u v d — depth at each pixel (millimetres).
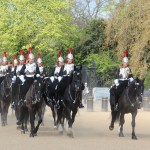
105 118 39750
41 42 68562
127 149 21188
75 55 73688
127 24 53719
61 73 27828
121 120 26531
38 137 25984
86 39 73000
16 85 29328
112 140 24641
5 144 22734
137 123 35688
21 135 27047
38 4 69250
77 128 31734
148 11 51625
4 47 68875
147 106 48719
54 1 69750
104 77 69875
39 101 25922
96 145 22453
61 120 27984
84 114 44000
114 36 57906
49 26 67938
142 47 50062
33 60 27719
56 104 27656
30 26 68312
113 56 69688
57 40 69312
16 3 68625
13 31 68188
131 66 50406
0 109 33906
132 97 25578
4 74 35344
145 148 21578
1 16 69188
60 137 26031
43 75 29266
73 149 20984
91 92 68312
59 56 28750
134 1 53594
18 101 28109
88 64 71500
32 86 26250
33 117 26391
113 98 26875
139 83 25641
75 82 25984
